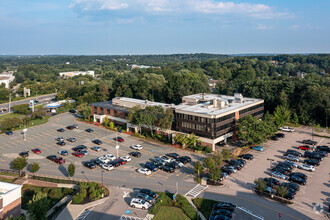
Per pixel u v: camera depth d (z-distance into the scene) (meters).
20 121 102.25
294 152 70.44
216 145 79.56
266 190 49.38
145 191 49.75
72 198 47.72
